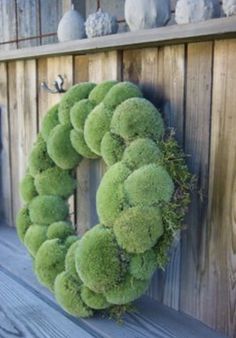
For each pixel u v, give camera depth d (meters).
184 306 0.95
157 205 0.85
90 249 0.87
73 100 1.07
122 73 1.03
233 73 0.82
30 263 1.23
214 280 0.89
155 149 0.87
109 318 0.94
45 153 1.10
